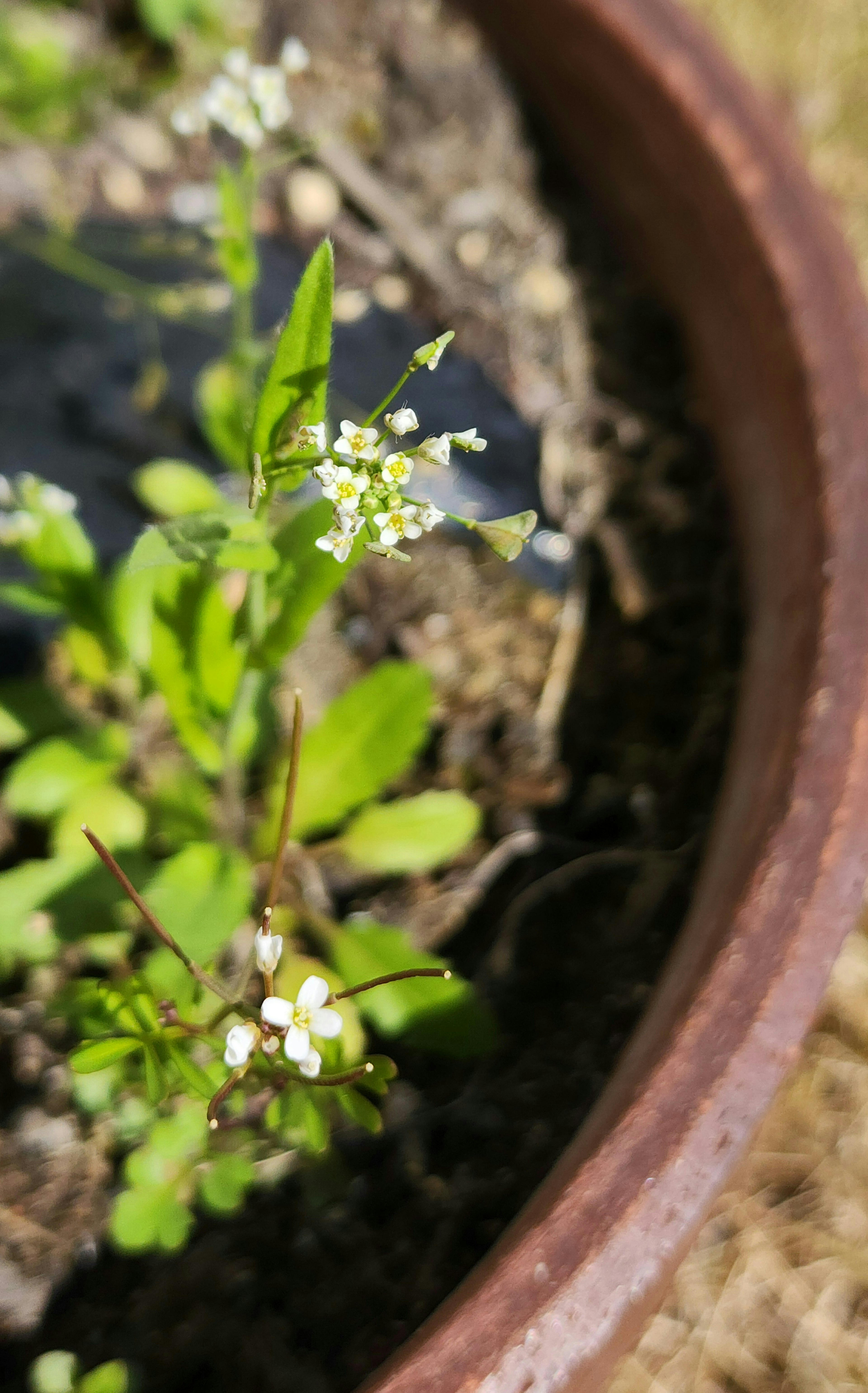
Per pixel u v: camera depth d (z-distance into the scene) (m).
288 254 0.25
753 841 0.15
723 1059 0.14
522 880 0.19
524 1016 0.18
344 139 0.25
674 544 0.22
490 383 0.24
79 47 0.26
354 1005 0.17
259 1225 0.17
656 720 0.20
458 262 0.25
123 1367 0.15
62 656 0.21
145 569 0.13
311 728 0.20
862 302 0.19
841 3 0.28
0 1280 0.16
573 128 0.24
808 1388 0.17
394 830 0.18
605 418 0.23
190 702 0.17
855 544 0.17
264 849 0.18
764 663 0.18
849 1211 0.18
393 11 0.25
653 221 0.23
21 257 0.24
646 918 0.19
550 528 0.22
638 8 0.21
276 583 0.14
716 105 0.20
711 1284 0.18
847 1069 0.19
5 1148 0.17
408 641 0.21
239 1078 0.13
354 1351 0.16
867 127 0.26
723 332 0.21
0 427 0.22
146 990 0.14
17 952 0.18
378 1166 0.17
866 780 0.15
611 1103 0.15
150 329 0.24
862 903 0.15
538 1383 0.12
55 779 0.18
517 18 0.24
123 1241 0.15
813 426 0.18
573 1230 0.13
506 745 0.20
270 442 0.13
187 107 0.26
